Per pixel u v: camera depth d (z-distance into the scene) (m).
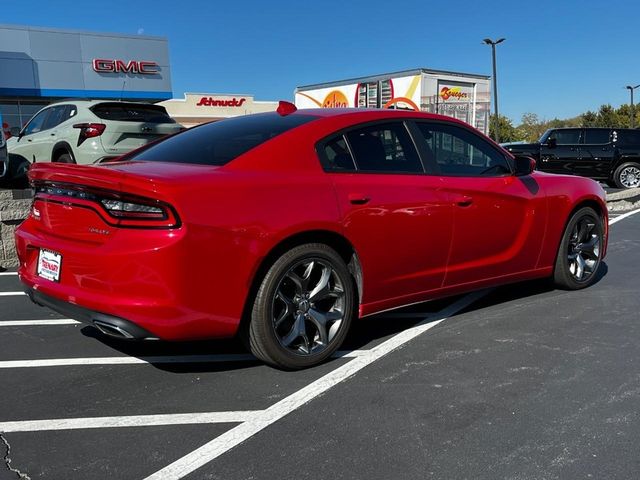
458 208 4.14
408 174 3.96
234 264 3.11
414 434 2.80
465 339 4.11
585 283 5.40
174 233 2.93
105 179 3.04
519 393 3.23
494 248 4.49
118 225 3.03
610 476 2.45
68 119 8.59
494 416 2.97
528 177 4.78
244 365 3.67
